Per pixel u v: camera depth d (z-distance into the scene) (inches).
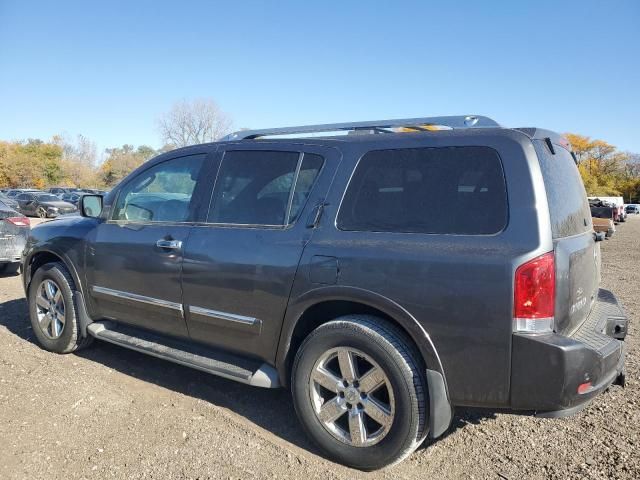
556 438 127.4
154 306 150.5
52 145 2903.5
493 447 123.3
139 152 3201.3
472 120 122.5
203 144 155.1
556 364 94.6
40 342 188.1
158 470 111.8
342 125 135.0
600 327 116.9
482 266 99.7
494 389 100.6
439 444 125.0
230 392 154.3
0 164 2437.3
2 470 110.8
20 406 140.8
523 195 101.3
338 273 114.3
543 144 112.7
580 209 125.7
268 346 128.0
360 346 111.0
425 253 105.7
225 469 112.7
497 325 98.3
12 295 276.1
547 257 97.7
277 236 127.1
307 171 129.8
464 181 108.1
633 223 1561.3
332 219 120.6
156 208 157.6
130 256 156.0
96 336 169.3
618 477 110.2
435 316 103.4
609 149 4106.8
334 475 111.6
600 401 148.8
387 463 110.4
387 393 111.3
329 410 116.7
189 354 145.1
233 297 131.9
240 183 140.9
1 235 311.6
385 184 117.1
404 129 129.4
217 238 137.1
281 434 129.3
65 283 177.2
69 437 125.0
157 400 147.3
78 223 180.2
